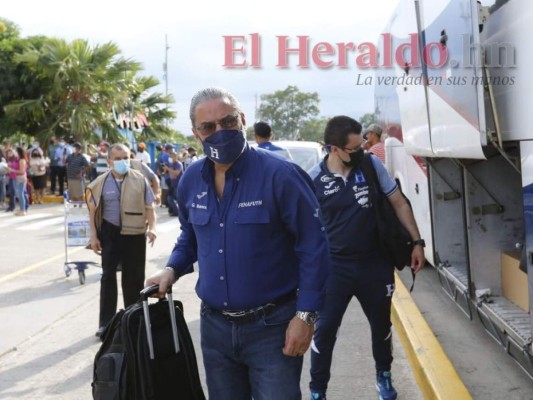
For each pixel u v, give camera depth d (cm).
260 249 303
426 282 872
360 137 437
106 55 2945
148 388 300
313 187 320
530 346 394
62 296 862
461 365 552
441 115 504
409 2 650
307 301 299
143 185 662
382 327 461
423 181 752
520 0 362
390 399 475
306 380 546
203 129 296
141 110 3334
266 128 854
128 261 662
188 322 728
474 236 541
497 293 536
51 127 2888
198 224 312
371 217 436
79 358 611
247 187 303
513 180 534
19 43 3322
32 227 1614
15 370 582
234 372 324
